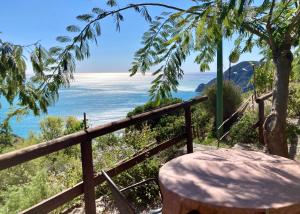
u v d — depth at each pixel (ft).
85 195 8.87
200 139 24.79
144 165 12.94
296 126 21.98
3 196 10.16
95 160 14.01
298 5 10.95
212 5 9.48
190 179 7.09
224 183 6.86
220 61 23.63
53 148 7.35
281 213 5.88
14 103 8.39
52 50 9.45
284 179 7.04
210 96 29.40
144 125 20.90
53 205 7.96
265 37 11.75
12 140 14.25
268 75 21.33
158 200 12.47
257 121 21.11
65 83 9.76
